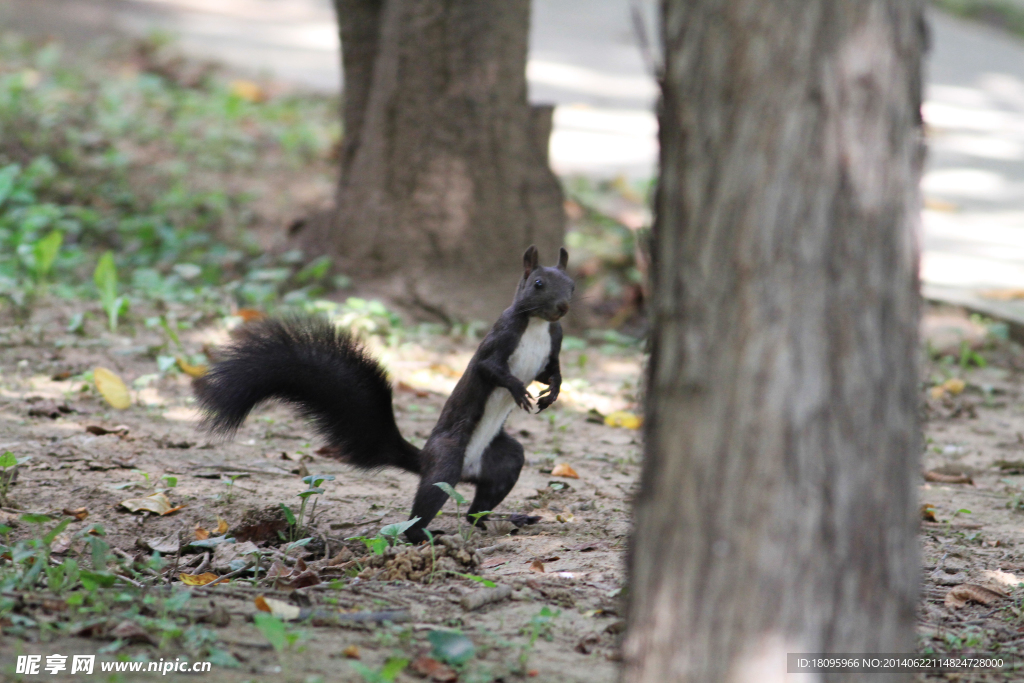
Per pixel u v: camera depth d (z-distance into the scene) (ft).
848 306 15.15
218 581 25.07
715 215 15.51
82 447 34.96
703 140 15.70
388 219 57.93
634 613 16.19
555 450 39.63
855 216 15.21
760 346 15.15
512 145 57.93
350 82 61.11
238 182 77.41
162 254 63.98
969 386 52.47
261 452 36.76
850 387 15.12
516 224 58.23
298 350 30.01
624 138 95.14
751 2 15.35
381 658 20.25
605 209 75.87
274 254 63.05
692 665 15.26
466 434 29.19
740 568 15.08
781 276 15.15
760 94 15.29
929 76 127.85
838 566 15.02
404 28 56.70
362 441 30.58
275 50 119.03
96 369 39.68
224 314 52.90
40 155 73.77
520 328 28.78
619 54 129.08
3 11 119.14
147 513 29.71
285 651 19.97
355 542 28.37
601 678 20.03
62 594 22.03
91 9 126.93
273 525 28.96
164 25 124.47
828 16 15.19
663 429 15.98
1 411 38.04
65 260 59.31
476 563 26.81
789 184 15.17
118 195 71.20
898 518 15.56
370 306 52.65
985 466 40.60
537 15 148.56
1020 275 67.05
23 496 30.14
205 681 18.35
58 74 92.68
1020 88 126.31
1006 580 27.71
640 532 16.24
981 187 87.66
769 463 15.05
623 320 62.08
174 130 84.74
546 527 30.78
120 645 19.45
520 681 19.65
